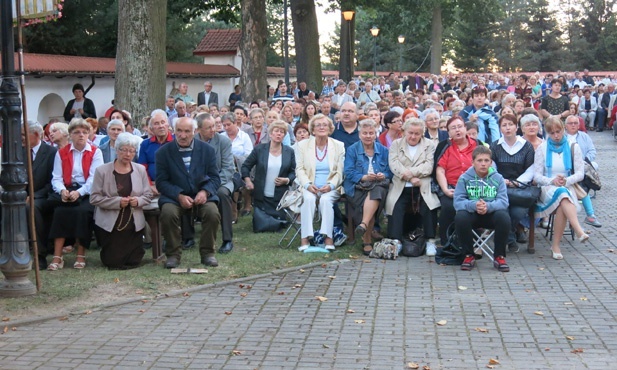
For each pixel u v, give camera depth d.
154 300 7.91
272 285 8.52
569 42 81.44
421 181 10.19
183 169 9.27
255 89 26.20
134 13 16.06
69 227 9.16
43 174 9.39
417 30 61.31
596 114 33.19
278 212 11.63
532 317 7.27
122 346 6.53
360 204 10.30
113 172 9.19
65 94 23.17
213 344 6.58
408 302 7.81
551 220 11.22
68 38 29.75
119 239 9.12
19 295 7.89
